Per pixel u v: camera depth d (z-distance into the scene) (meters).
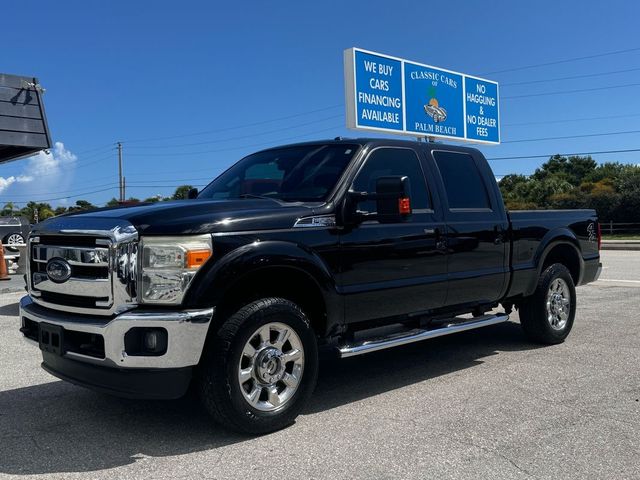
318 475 3.33
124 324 3.58
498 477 3.29
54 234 4.02
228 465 3.48
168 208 3.92
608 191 42.97
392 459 3.54
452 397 4.75
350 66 21.22
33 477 3.35
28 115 13.70
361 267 4.54
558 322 6.68
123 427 4.14
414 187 5.17
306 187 4.70
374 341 4.71
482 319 5.72
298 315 4.10
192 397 4.80
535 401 4.62
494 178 6.03
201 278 3.67
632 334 7.16
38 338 4.17
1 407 4.61
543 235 6.38
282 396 4.06
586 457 3.55
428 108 23.81
